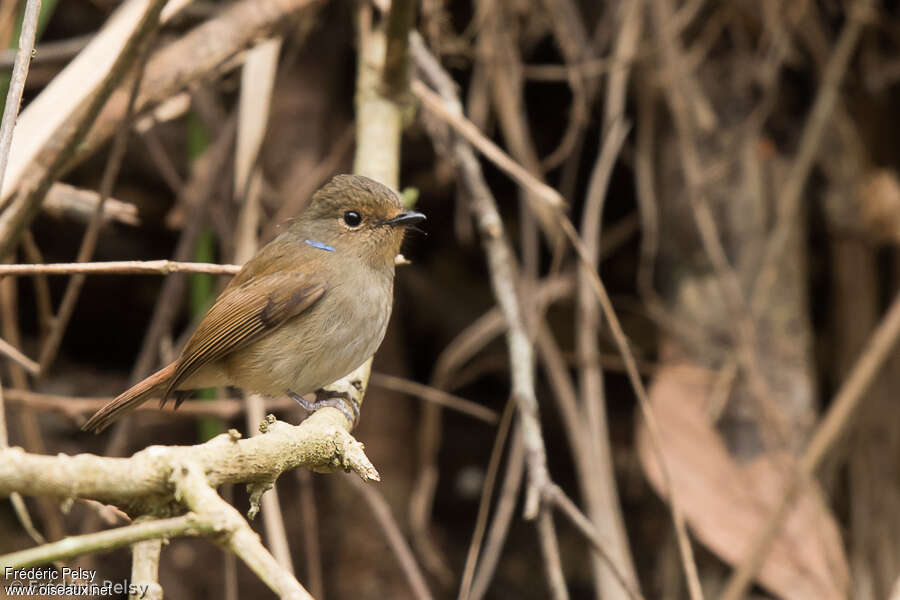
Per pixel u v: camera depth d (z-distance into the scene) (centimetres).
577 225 1227
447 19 995
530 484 680
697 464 938
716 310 1012
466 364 1270
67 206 781
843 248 1110
